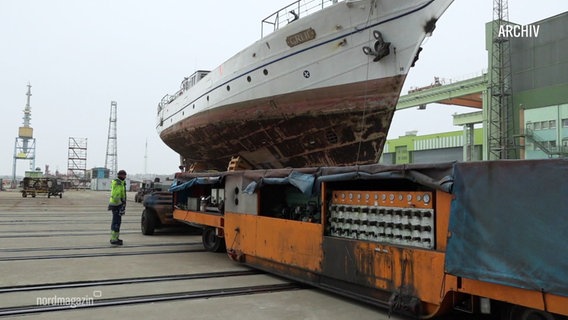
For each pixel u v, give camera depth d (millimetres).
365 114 10695
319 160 12453
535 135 28516
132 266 7090
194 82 19031
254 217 6602
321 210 5320
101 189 63688
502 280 3236
